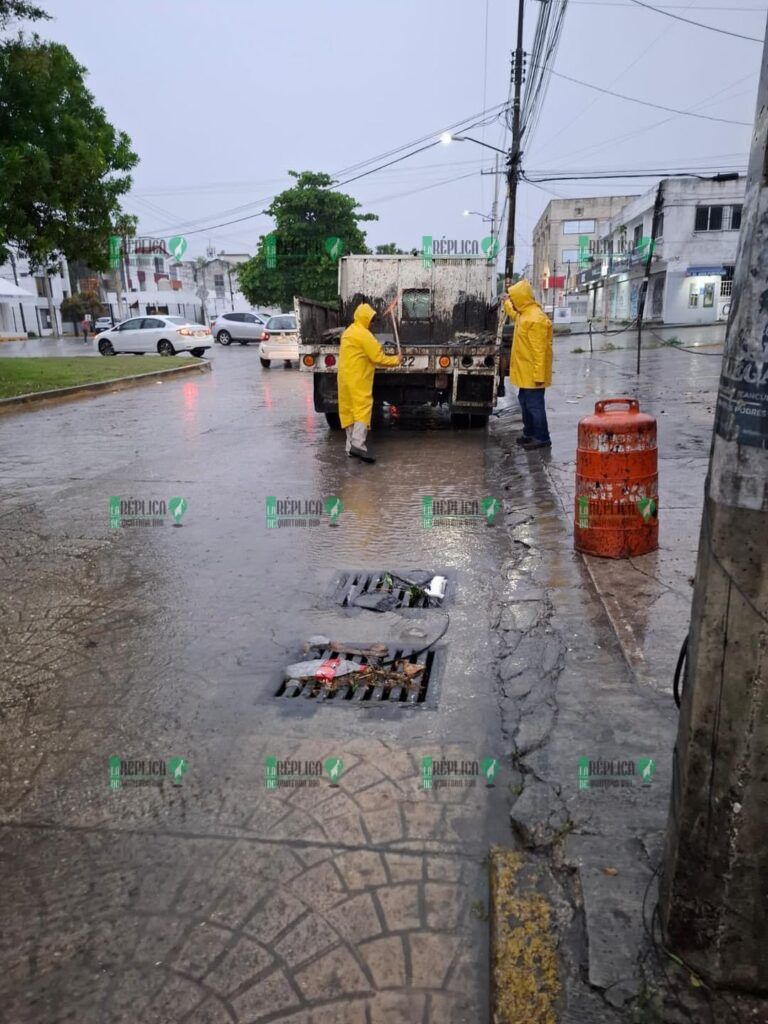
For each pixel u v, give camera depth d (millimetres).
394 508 6402
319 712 3258
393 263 11461
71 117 15719
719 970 1795
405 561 5094
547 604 4168
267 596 4555
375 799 2678
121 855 2449
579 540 4910
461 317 11594
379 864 2373
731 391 1529
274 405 13914
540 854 2357
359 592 4590
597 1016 1795
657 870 2207
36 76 14938
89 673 3658
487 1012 1888
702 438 8406
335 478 7602
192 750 3008
